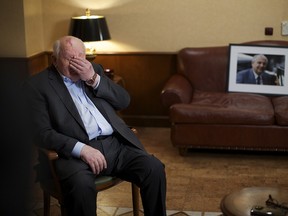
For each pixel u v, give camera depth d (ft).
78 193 6.66
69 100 7.43
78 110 7.55
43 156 7.19
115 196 9.72
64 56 7.41
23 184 2.03
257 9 13.94
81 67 7.41
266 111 11.57
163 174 7.32
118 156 7.58
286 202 6.00
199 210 8.92
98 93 7.72
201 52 13.79
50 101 7.30
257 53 13.51
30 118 2.19
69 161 7.05
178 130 11.82
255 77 13.51
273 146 11.57
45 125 7.18
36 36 14.43
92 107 7.72
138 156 7.44
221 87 13.65
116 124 7.82
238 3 13.98
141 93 15.01
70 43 7.44
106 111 7.80
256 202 6.05
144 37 14.60
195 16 14.24
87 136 7.40
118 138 7.88
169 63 14.62
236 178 10.58
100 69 8.32
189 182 10.37
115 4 14.44
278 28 13.98
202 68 13.73
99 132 7.61
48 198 7.74
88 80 7.59
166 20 14.38
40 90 7.30
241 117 11.44
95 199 6.89
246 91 13.48
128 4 14.40
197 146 11.86
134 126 15.15
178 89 12.32
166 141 13.46
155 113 15.07
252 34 14.15
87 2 14.53
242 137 11.61
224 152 12.39
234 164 11.52
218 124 11.63
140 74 14.87
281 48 13.43
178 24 14.37
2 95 2.05
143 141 13.48
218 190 9.89
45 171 7.22
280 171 11.02
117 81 13.38
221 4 14.06
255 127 11.52
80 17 14.01
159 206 7.32
